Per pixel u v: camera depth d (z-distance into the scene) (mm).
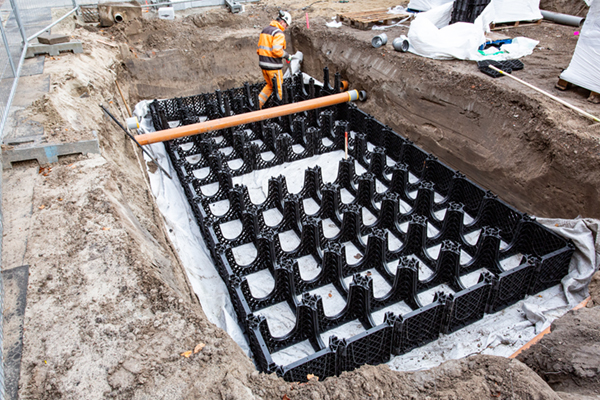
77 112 6344
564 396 3346
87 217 4453
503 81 7289
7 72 6219
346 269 5859
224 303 5453
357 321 5305
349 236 6535
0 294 3480
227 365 3211
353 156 8570
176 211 7258
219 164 7719
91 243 4156
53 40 8297
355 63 10172
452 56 8422
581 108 6336
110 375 3078
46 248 4102
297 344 5023
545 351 3967
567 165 5812
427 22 8805
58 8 10602
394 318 4547
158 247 4953
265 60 9633
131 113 9523
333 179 8148
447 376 3535
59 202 4664
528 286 5484
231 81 11867
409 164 8211
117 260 3990
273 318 5414
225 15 12375
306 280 5707
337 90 10109
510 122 6781
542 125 6301
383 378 3447
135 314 3553
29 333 3344
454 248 5410
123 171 5906
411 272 5145
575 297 5461
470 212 7031
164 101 10180
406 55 9086
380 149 7742
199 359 3230
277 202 7297
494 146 6973
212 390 3041
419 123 8461
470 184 6859
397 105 8945
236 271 5902
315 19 12469
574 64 6645
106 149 6016
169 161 8891
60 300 3627
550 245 5805
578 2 10656
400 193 7363
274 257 5793
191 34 11383
